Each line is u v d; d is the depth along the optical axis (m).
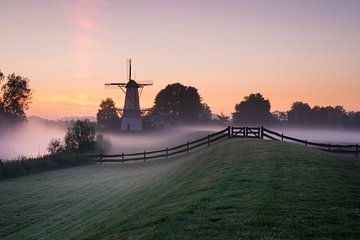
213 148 40.16
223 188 16.80
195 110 180.25
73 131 62.75
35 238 20.64
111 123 135.38
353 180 18.19
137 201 22.53
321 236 10.50
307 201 13.89
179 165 38.50
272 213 12.41
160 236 11.08
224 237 10.48
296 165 22.20
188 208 13.69
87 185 37.38
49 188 36.72
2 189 36.59
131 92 105.06
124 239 12.21
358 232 10.77
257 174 19.47
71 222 22.69
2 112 91.88
